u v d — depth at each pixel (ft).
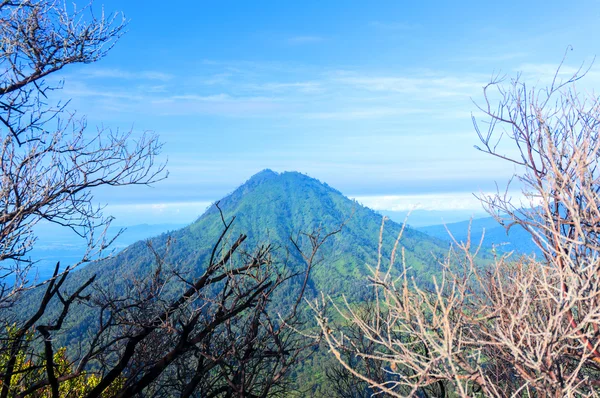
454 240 7.48
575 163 7.66
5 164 13.41
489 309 7.75
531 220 8.27
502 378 8.21
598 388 7.41
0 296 11.27
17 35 18.90
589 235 7.84
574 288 6.03
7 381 10.11
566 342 7.07
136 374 11.51
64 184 14.83
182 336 10.84
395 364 6.36
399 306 6.31
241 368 11.52
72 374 10.12
